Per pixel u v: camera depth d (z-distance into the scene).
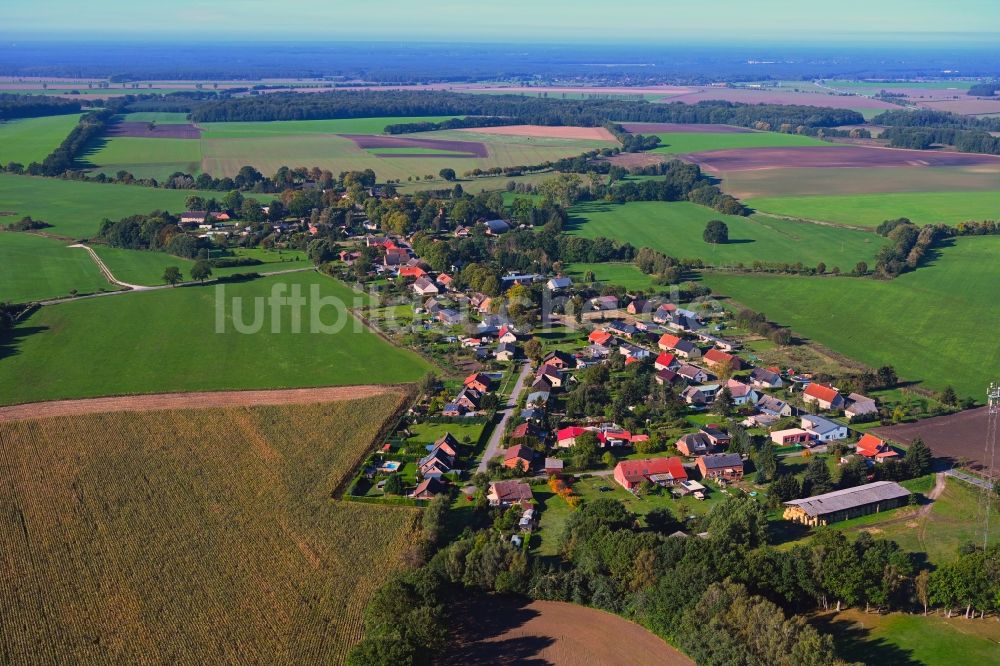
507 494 138.50
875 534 128.38
